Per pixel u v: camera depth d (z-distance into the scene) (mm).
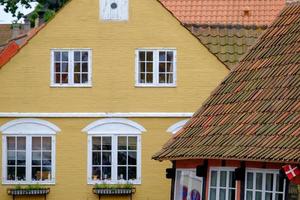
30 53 48219
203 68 48219
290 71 34562
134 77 48312
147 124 48250
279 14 37562
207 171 36156
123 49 48312
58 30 48156
